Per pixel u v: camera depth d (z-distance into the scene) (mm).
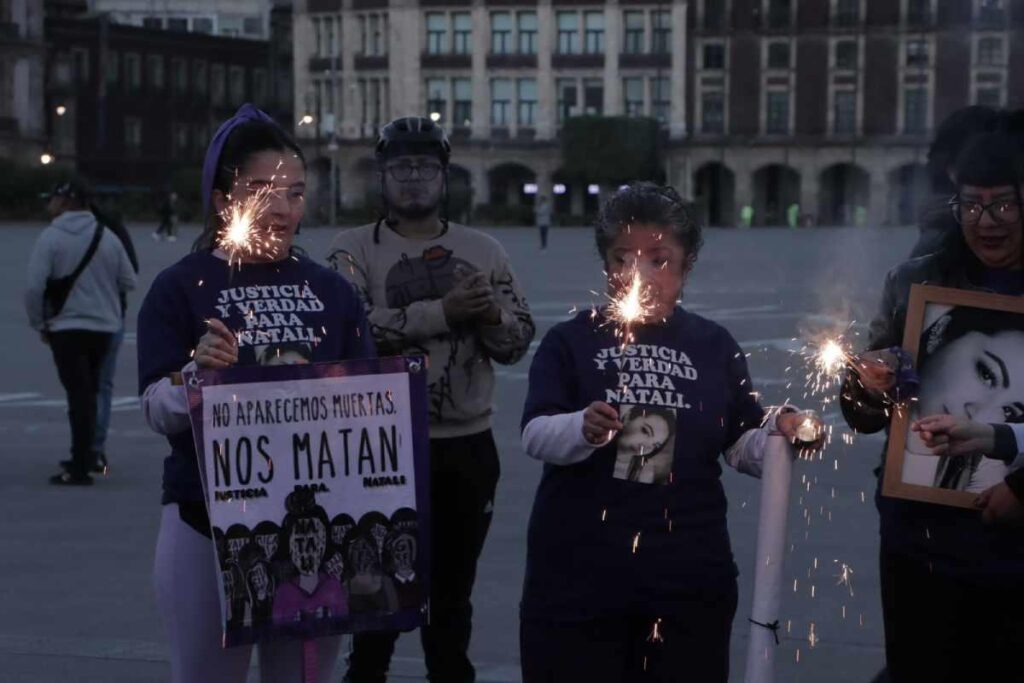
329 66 80375
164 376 4035
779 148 76188
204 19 92625
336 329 4152
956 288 4121
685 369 4000
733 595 4027
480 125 77188
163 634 6676
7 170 69750
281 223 4113
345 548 3939
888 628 4188
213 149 4133
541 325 20453
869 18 75000
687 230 3998
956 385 4039
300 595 3908
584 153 73812
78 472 10086
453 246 5535
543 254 43562
